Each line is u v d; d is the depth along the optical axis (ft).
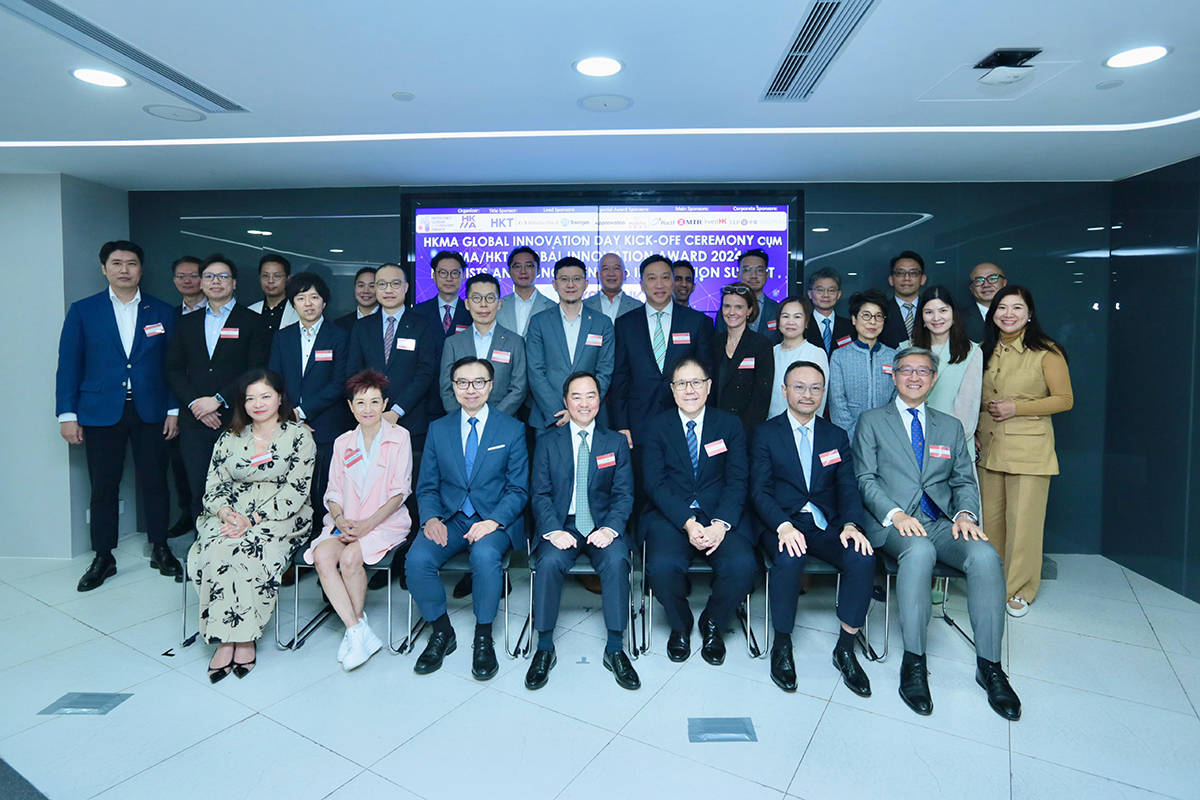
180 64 8.77
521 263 13.79
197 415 13.03
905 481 10.44
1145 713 8.53
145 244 15.89
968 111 10.62
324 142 12.16
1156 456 13.42
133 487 16.38
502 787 7.09
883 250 15.10
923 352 10.42
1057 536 15.26
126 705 8.73
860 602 9.26
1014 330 12.11
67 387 13.30
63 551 14.71
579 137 11.91
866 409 12.30
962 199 14.99
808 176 14.61
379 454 10.73
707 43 8.26
